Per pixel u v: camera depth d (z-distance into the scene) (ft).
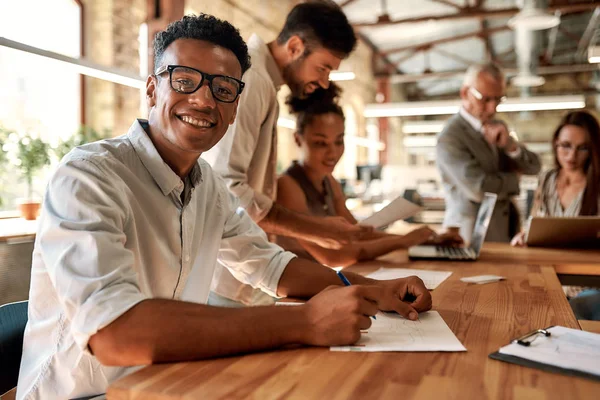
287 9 28.73
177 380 2.36
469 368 2.52
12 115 13.46
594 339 2.87
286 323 2.77
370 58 43.14
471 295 4.30
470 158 10.38
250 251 4.25
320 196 7.48
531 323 3.37
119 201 3.14
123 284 2.71
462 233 10.35
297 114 7.47
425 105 27.43
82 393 3.29
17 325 3.52
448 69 50.78
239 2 23.41
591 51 14.75
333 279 4.07
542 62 46.42
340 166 38.70
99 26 16.07
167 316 2.58
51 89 14.53
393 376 2.42
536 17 21.99
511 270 5.70
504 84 10.33
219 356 2.65
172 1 16.92
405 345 2.85
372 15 34.14
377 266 6.10
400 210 6.37
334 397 2.18
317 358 2.65
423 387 2.29
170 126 3.41
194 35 3.35
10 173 11.33
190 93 3.34
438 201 22.20
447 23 37.52
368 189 26.48
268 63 6.07
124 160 3.42
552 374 2.44
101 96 16.03
